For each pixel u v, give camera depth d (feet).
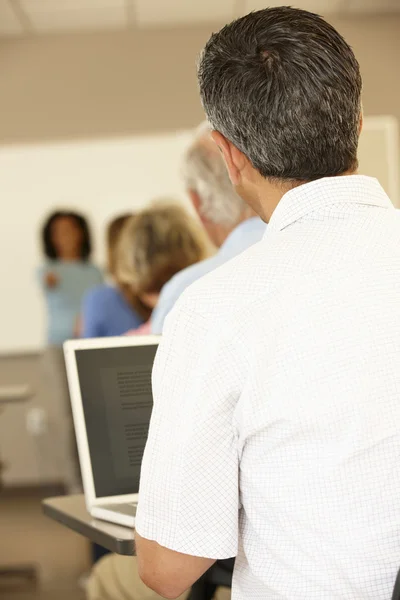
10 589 11.10
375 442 2.73
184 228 8.81
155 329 5.89
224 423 2.84
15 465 17.62
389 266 2.85
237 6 16.34
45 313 17.62
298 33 2.91
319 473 2.76
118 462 4.55
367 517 2.75
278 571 2.91
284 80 2.89
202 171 5.93
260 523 2.91
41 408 17.67
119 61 17.53
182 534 2.91
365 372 2.74
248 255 2.95
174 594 3.08
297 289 2.79
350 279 2.81
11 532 14.07
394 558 2.78
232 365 2.79
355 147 3.03
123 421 4.59
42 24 16.83
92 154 17.57
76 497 4.90
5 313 17.61
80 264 17.56
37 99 17.58
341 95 2.91
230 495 2.89
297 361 2.75
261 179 3.12
